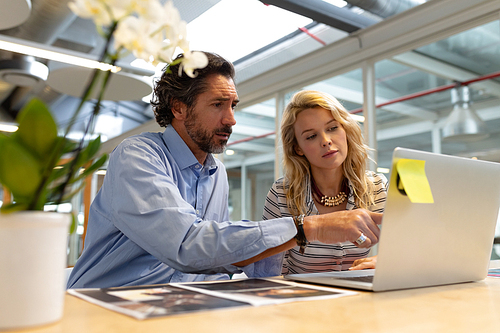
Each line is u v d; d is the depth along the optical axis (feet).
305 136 5.36
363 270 3.80
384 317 1.91
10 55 13.24
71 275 4.35
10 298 1.59
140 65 11.48
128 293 2.45
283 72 14.56
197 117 4.75
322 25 12.44
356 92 12.39
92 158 1.82
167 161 4.43
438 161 2.84
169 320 1.78
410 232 2.74
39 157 1.65
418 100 11.02
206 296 2.35
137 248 4.11
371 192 5.67
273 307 2.09
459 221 3.05
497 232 8.85
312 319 1.84
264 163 15.06
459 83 10.21
